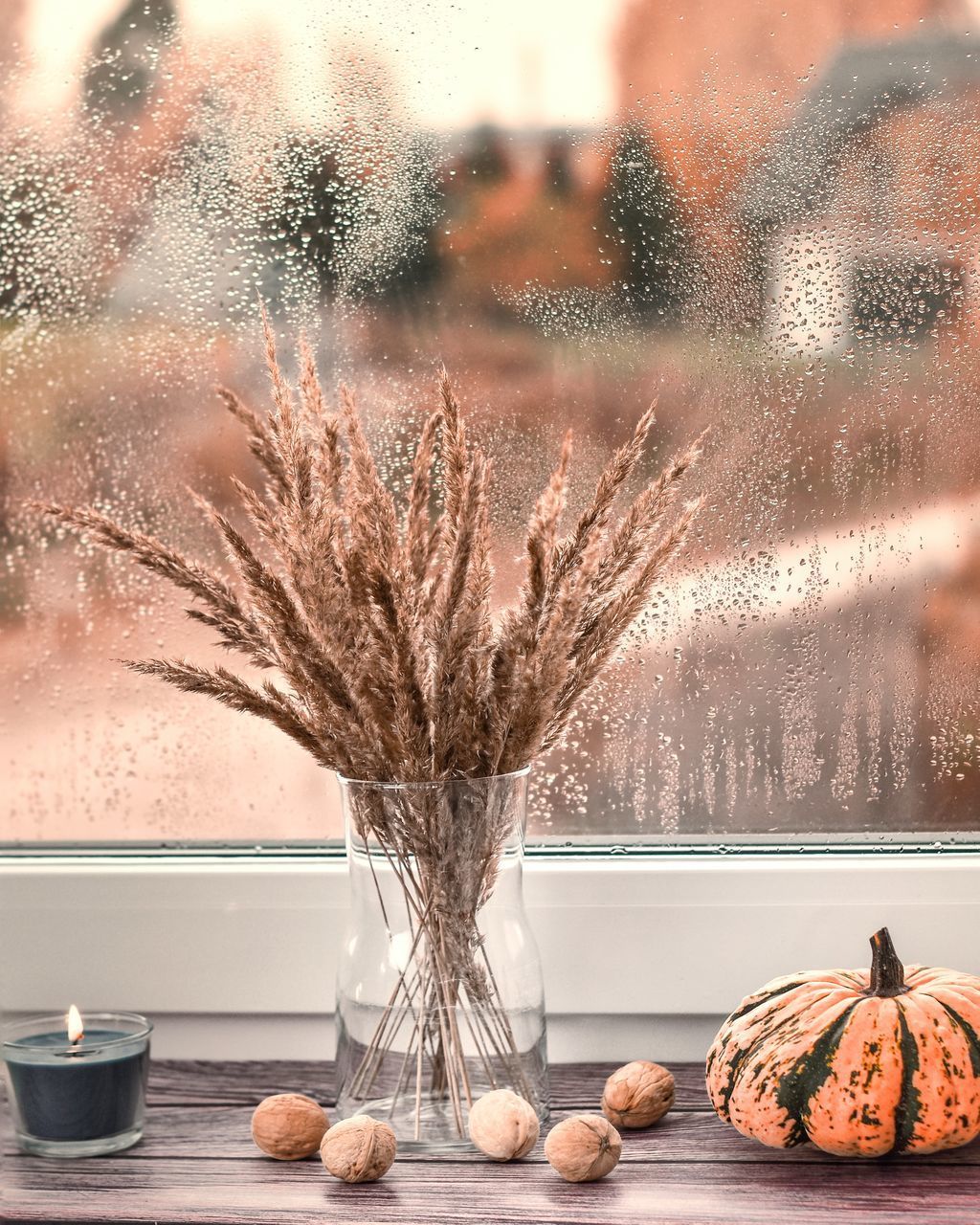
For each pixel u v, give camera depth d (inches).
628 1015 61.7
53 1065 56.9
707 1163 56.1
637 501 56.6
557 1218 53.9
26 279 62.7
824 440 62.2
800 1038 55.4
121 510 62.9
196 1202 54.9
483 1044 57.2
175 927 61.8
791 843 62.6
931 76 61.7
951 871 60.9
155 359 62.7
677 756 62.7
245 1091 60.4
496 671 56.2
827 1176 55.4
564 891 61.3
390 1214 54.2
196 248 62.6
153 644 62.9
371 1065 57.3
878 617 62.3
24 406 62.8
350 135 62.4
